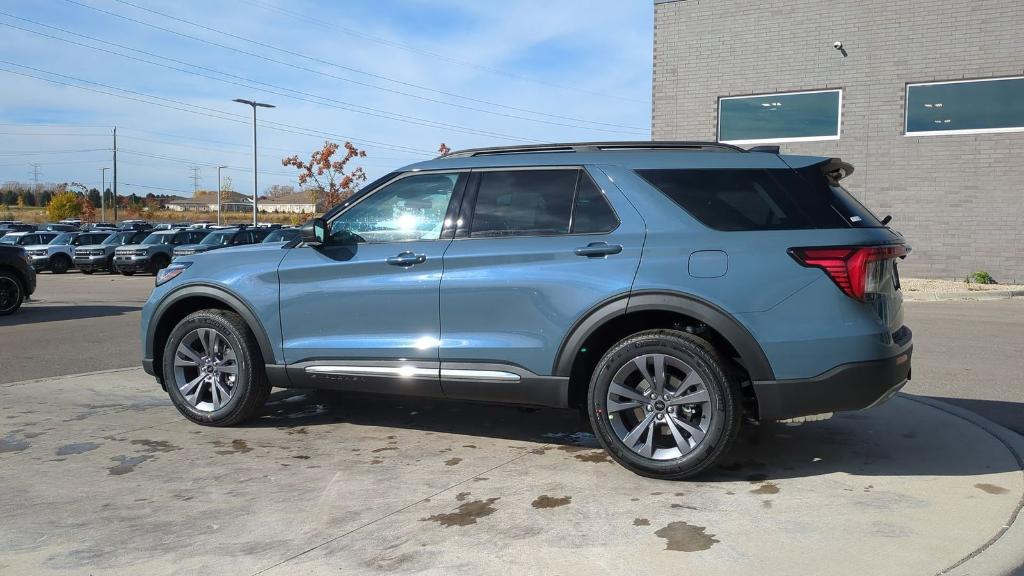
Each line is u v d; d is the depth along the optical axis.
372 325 4.92
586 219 4.52
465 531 3.61
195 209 118.88
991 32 15.79
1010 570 3.18
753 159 4.37
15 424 5.54
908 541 3.44
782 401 4.10
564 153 4.74
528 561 3.29
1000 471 4.38
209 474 4.44
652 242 4.31
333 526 3.69
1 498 4.07
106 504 3.99
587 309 4.36
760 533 3.55
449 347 4.69
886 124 16.81
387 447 4.96
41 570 3.25
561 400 4.47
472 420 5.62
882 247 4.12
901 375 4.23
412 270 4.80
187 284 5.48
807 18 17.27
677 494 4.07
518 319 4.54
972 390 6.62
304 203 110.81
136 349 9.24
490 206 4.76
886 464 4.54
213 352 5.42
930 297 14.45
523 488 4.18
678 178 4.43
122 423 5.57
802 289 4.07
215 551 3.43
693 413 4.27
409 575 3.18
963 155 16.22
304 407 6.03
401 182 5.03
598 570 3.20
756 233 4.18
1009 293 14.66
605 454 4.79
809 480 4.27
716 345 4.40
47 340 10.02
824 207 4.20
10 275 13.11
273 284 5.19
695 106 18.52
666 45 18.67
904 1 16.42
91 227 47.72
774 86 17.70
